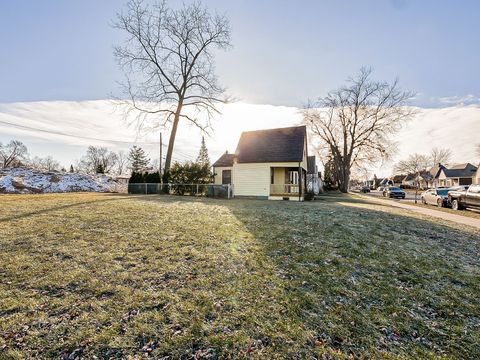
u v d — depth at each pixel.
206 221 7.39
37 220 6.75
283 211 9.80
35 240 5.13
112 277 3.73
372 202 19.14
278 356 2.38
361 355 2.46
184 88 23.48
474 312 3.37
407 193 46.34
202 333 2.63
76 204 9.96
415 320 3.11
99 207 9.23
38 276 3.67
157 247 4.99
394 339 2.74
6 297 3.13
